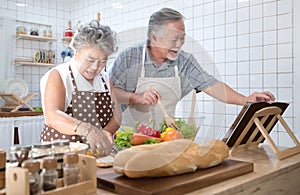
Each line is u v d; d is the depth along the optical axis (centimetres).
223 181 86
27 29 358
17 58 351
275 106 138
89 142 101
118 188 75
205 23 251
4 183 73
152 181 78
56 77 128
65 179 71
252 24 221
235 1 231
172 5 275
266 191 95
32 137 302
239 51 229
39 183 66
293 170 110
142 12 301
